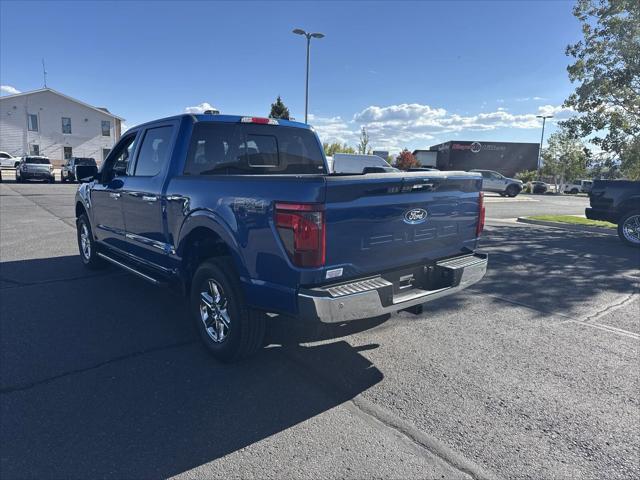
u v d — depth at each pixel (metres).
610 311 5.18
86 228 6.47
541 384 3.44
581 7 14.55
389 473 2.45
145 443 2.67
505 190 31.69
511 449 2.67
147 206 4.53
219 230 3.47
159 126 4.62
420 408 3.09
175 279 4.31
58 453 2.56
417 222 3.54
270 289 3.12
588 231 12.30
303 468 2.48
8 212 13.44
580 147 47.03
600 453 2.65
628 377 3.58
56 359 3.74
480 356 3.92
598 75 14.44
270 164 4.89
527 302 5.48
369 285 3.12
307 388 3.34
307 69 24.36
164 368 3.61
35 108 45.34
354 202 3.04
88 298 5.32
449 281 3.66
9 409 2.99
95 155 49.22
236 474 2.42
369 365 3.72
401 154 41.53
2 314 4.75
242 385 3.36
